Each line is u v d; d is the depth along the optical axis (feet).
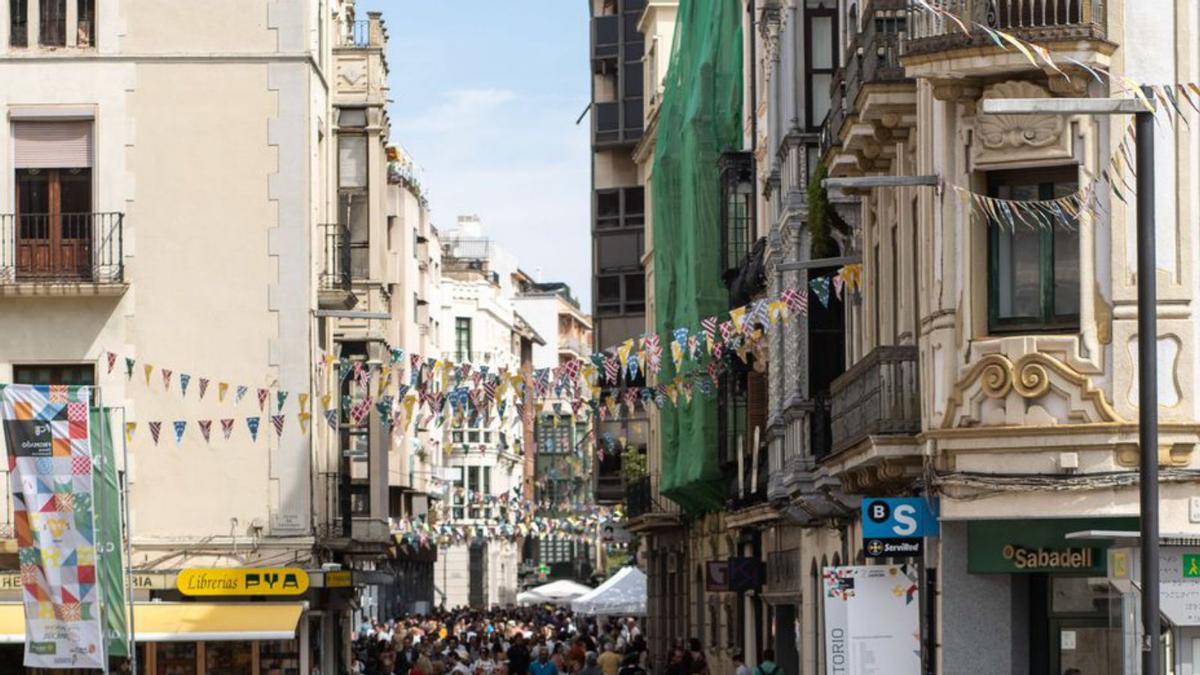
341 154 174.70
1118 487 90.12
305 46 148.15
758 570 178.09
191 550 145.28
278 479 146.10
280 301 146.92
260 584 138.62
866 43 105.81
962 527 95.61
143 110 147.33
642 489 268.82
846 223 129.59
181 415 146.10
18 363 145.69
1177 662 88.17
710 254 181.98
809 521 144.15
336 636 167.12
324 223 159.12
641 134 317.42
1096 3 90.48
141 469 145.79
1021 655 95.45
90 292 145.18
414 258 338.34
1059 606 95.76
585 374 129.29
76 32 147.84
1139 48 90.63
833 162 121.49
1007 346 92.38
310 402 146.61
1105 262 90.99
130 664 118.73
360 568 194.29
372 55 175.32
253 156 147.64
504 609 429.38
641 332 319.06
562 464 490.08
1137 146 73.20
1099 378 90.94
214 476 146.00
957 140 94.53
